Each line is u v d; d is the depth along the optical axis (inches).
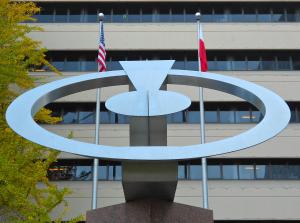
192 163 1033.5
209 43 1142.3
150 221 363.9
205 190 802.2
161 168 328.2
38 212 498.3
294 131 1043.9
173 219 365.4
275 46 1143.6
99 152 311.3
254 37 1149.7
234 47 1140.5
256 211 992.2
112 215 369.1
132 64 387.2
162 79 370.3
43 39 1136.2
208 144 319.6
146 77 371.2
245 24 1159.6
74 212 976.9
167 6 1195.3
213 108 1091.3
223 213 988.6
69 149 312.0
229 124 1064.2
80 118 1087.6
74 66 1144.2
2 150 521.0
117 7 1196.5
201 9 1196.5
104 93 1090.7
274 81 1107.3
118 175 1024.2
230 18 1190.3
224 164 1034.7
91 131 1056.2
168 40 1145.4
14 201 500.4
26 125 329.1
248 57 1154.0
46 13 1189.7
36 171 547.2
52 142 316.8
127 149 314.8
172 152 313.6
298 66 1146.0
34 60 647.1
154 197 367.6
